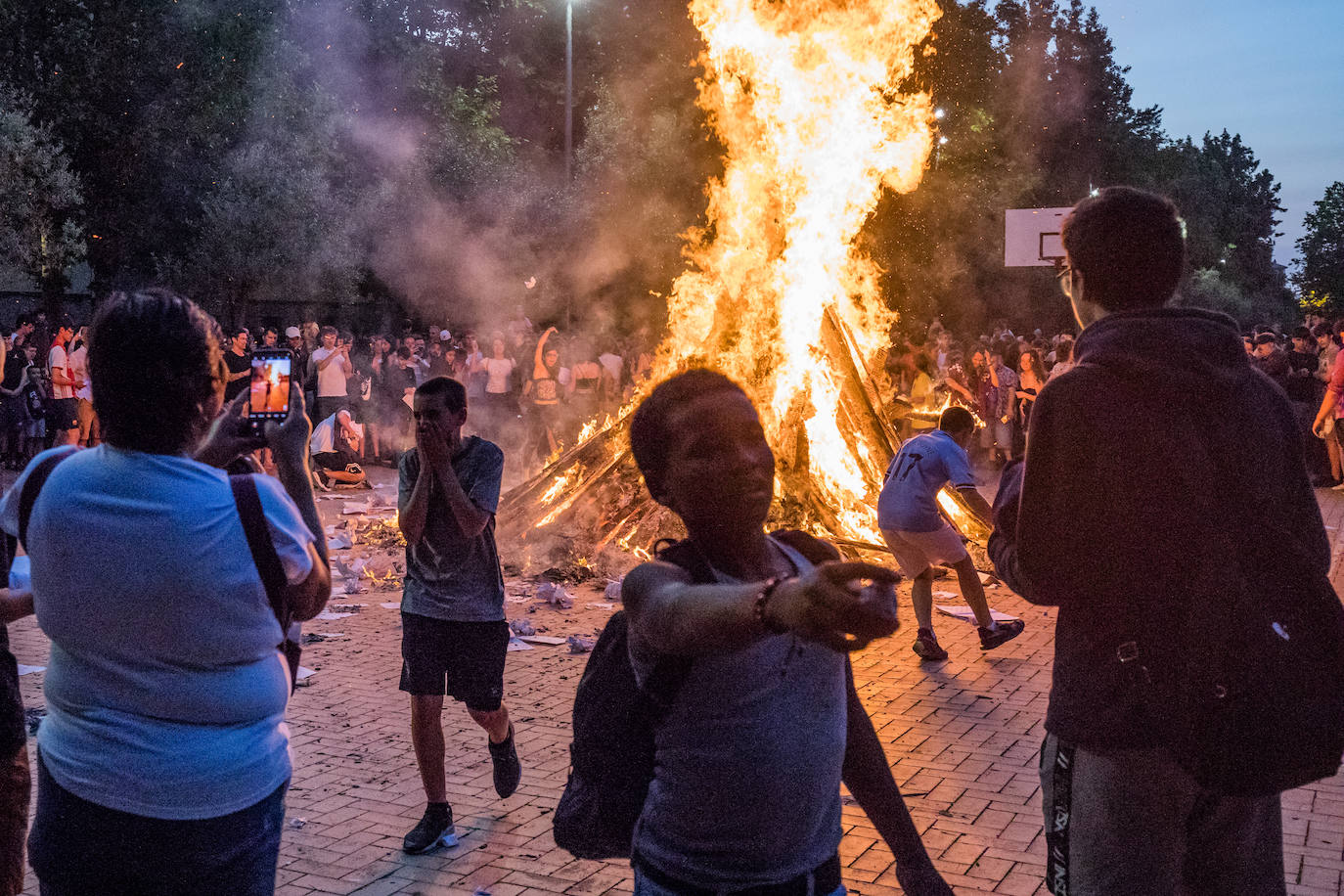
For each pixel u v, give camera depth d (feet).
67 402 55.21
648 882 6.98
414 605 15.56
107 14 79.10
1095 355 8.21
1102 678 7.93
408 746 19.39
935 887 7.48
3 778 10.21
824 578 5.05
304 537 8.32
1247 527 7.73
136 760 7.68
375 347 64.90
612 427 39.58
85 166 80.84
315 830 15.96
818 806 6.88
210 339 8.21
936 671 24.29
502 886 14.33
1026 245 42.37
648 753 6.93
